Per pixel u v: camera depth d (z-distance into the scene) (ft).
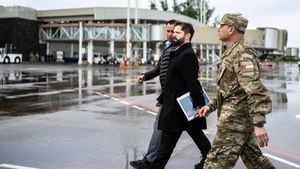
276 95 61.11
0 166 20.88
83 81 82.38
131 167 21.13
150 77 22.40
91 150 24.44
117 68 155.12
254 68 13.56
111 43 207.21
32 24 222.89
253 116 13.37
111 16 217.77
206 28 218.38
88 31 205.77
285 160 23.11
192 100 18.22
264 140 13.26
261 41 246.06
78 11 219.00
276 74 135.03
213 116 38.11
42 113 38.63
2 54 191.93
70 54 241.14
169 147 18.93
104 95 56.13
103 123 33.58
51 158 22.53
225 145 14.37
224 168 14.44
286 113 41.91
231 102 14.24
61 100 49.49
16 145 25.34
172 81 18.62
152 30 203.92
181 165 21.74
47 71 118.42
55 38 217.77
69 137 27.86
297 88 74.84
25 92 58.59
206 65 215.72
